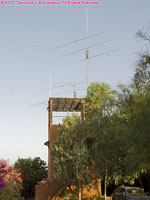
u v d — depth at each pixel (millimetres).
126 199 19469
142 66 11453
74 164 26000
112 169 19812
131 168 13008
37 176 38469
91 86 29859
